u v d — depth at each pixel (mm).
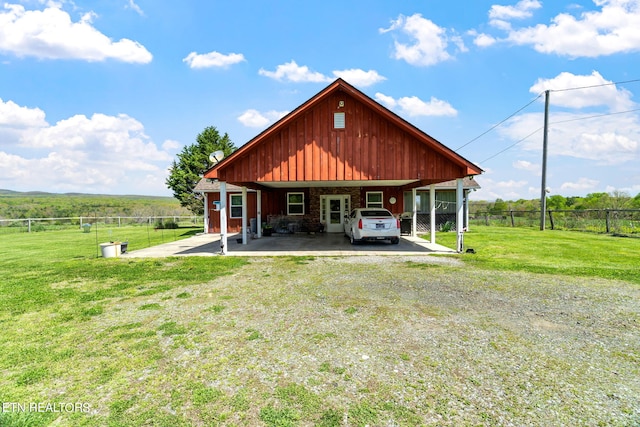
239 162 10758
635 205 22875
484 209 32375
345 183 15484
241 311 5082
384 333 4168
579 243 13055
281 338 4047
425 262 9094
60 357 3596
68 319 4801
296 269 8305
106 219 31281
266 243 13984
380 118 10586
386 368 3287
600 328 4305
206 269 8398
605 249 11445
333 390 2904
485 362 3398
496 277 7215
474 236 15984
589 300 5512
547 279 7008
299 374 3188
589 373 3174
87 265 9102
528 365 3334
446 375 3145
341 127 10609
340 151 10602
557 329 4273
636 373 3174
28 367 3385
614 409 2611
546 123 19141
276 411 2613
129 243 15711
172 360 3510
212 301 5641
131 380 3115
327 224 19078
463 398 2771
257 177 10711
